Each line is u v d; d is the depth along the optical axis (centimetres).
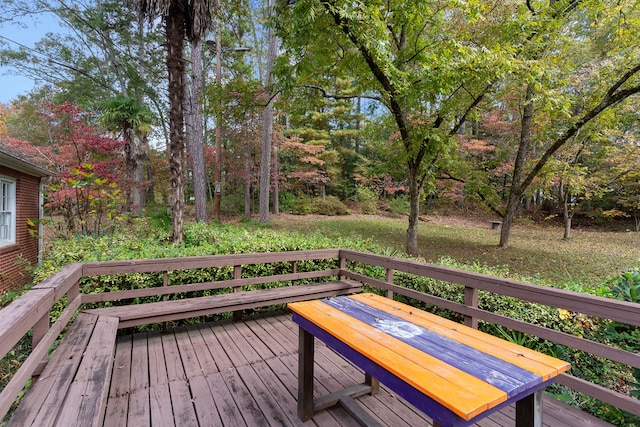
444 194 1269
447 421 97
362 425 170
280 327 305
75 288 238
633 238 1138
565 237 1122
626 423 187
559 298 180
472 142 1113
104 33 1499
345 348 146
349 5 409
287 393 199
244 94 609
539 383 111
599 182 1041
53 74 1533
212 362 237
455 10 584
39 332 169
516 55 545
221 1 630
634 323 150
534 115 831
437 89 499
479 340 145
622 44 604
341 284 348
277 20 471
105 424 167
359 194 1878
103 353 182
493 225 1334
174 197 528
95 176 729
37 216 719
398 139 729
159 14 473
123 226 669
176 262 283
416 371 115
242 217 1473
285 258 336
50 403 134
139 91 1565
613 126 752
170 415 175
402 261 289
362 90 605
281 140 1540
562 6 574
